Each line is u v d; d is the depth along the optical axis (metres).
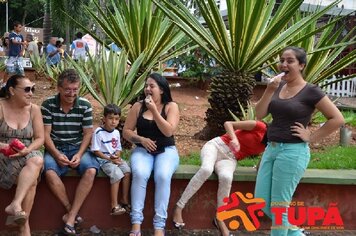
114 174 4.49
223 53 5.94
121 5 6.95
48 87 11.34
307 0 14.44
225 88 6.02
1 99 4.29
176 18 5.84
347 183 4.87
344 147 6.48
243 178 4.75
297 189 4.88
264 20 5.86
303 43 7.03
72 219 4.41
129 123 4.65
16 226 4.32
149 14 6.57
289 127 3.81
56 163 4.43
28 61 13.81
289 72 3.83
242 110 5.87
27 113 4.27
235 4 5.71
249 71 6.07
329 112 3.75
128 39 6.59
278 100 3.86
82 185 4.42
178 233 4.75
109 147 4.52
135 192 4.36
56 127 4.50
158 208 4.34
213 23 5.68
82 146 4.52
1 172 4.16
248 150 4.71
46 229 4.68
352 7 16.89
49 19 19.94
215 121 6.18
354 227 4.99
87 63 9.70
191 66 11.73
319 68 6.95
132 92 5.78
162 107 4.64
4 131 4.21
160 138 4.56
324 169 5.26
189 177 4.72
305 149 3.84
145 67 6.64
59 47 13.56
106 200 4.71
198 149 5.95
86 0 18.58
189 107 9.34
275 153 3.89
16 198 3.95
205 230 4.84
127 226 4.75
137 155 4.51
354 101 12.38
